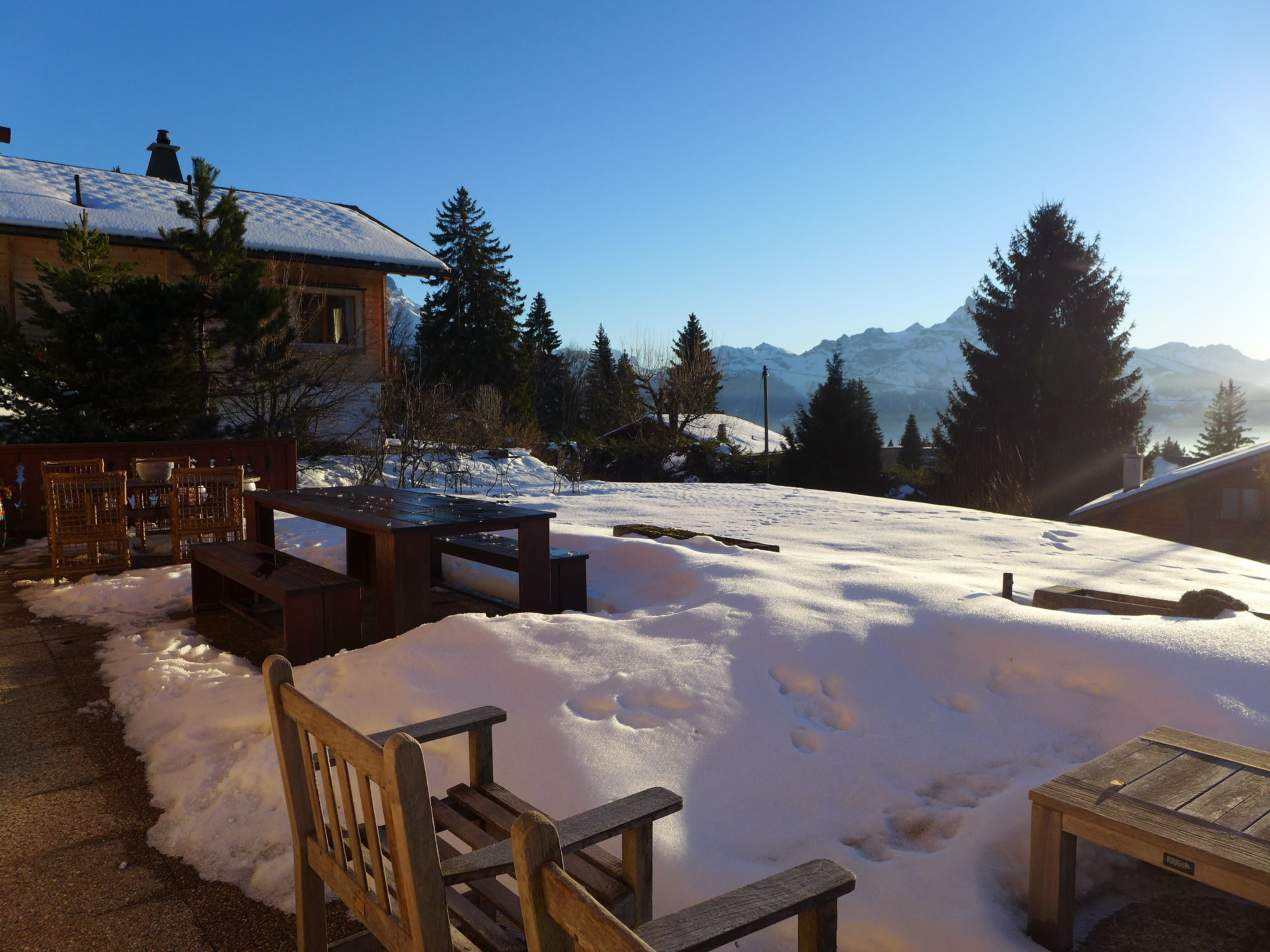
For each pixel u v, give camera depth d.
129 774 3.43
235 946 2.34
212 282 12.18
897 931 2.21
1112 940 2.21
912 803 2.79
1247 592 7.08
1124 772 2.33
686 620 4.29
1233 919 2.29
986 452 25.56
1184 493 21.69
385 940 1.67
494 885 2.10
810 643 3.88
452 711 3.42
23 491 9.18
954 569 7.27
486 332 43.97
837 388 31.28
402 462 15.38
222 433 12.49
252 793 3.12
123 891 2.61
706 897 2.31
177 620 5.74
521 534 5.07
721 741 3.12
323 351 15.62
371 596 6.48
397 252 17.39
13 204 13.88
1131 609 4.85
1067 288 37.88
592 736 3.11
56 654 5.03
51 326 10.84
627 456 27.91
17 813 3.10
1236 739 2.96
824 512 12.56
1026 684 3.52
